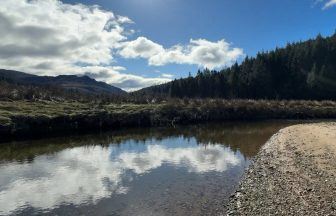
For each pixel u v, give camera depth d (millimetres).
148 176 30250
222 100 103375
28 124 57156
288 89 147000
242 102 100750
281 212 18781
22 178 30094
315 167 28156
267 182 25594
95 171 32531
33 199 24312
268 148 41312
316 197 20578
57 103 84312
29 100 83562
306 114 99250
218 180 28438
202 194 24562
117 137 58219
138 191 25750
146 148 46250
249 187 24938
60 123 62438
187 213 20859
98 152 43156
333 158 30688
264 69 151250
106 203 23234
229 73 170875
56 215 21266
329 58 186625
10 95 82875
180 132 65500
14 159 38625
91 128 66562
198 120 86125
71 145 49188
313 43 197000
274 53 163250
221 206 21750
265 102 104688
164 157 39312
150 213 21172
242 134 61844
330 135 45656
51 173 31906
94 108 79500
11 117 56500
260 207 20141
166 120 80375
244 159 37406
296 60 159625
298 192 22047
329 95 146750
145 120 77188
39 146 48125
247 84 148750
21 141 52281
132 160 37656
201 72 175125
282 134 52562
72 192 25828
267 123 83562
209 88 164875
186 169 32750
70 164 35812
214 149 44812
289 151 37062
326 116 100062
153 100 105438
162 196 24391
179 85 169250
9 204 23359
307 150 35875
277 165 31047
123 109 82562
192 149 45000
